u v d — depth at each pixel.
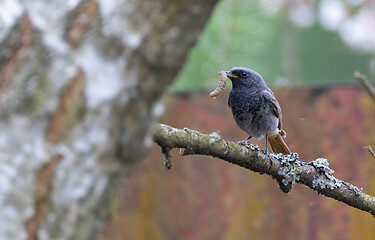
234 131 9.48
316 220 8.41
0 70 2.83
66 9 2.85
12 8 2.86
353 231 8.33
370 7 11.86
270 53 12.11
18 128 2.79
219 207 8.45
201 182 8.48
